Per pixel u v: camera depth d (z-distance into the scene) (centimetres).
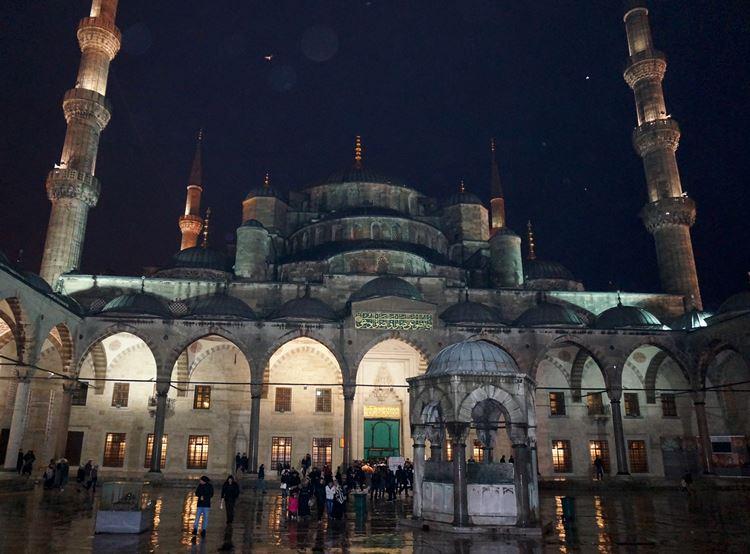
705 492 3422
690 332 4084
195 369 4288
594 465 4231
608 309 4372
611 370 3931
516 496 1697
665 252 4975
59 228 4375
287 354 4338
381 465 3419
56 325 3419
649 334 4053
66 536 1594
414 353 4331
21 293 2984
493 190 6581
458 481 1691
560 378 4469
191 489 3272
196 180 6175
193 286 4341
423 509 1875
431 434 2098
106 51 4966
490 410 2223
